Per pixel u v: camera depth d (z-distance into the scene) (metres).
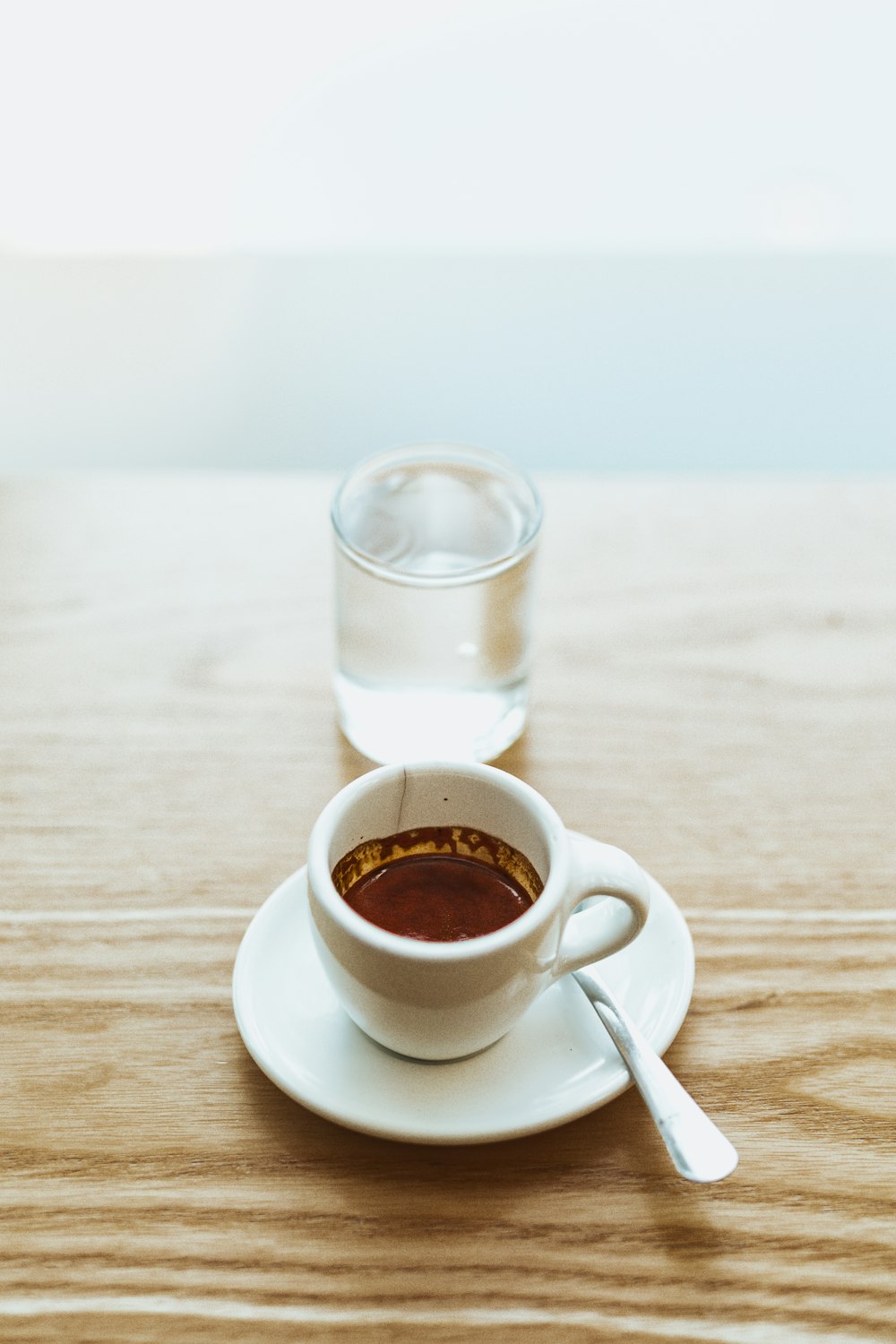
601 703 0.64
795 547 0.71
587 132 1.43
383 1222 0.49
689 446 1.28
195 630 0.67
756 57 1.40
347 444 1.26
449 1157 0.50
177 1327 0.47
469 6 1.38
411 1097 0.50
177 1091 0.52
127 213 1.39
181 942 0.56
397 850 0.53
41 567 0.69
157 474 0.75
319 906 0.49
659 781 0.61
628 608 0.68
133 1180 0.50
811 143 1.43
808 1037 0.53
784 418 1.29
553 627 0.67
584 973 0.53
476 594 0.58
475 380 1.31
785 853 0.59
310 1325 0.47
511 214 1.44
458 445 0.63
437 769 0.52
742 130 1.42
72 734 0.62
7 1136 0.51
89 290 1.38
